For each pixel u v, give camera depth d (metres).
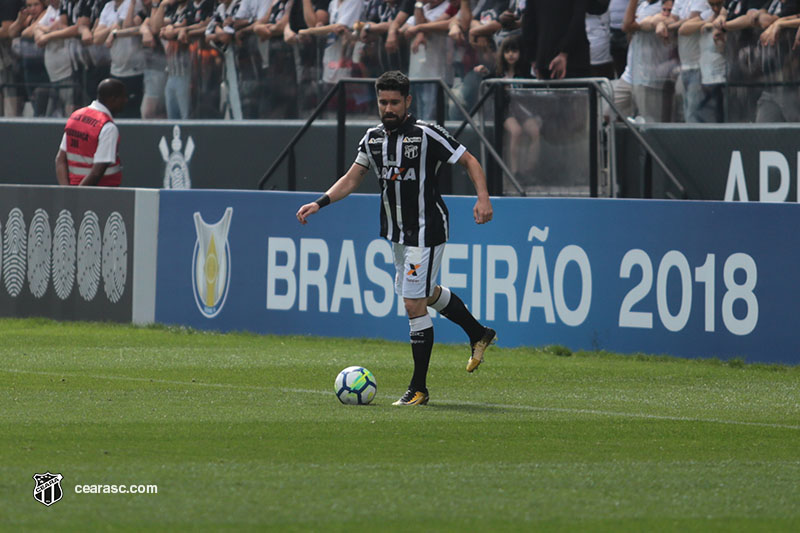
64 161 44.78
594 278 35.38
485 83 44.44
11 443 20.02
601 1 44.66
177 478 17.39
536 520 15.35
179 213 42.03
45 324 43.34
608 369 32.19
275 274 40.28
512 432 22.03
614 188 42.66
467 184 45.56
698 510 16.06
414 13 47.00
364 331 38.75
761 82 41.41
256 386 28.31
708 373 31.62
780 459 19.77
